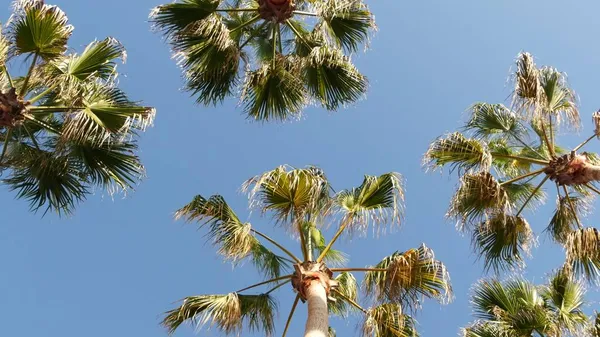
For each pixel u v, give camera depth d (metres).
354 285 11.06
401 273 8.70
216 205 9.45
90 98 8.56
